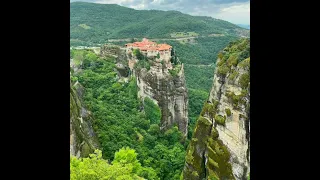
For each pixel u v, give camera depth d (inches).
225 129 538.0
